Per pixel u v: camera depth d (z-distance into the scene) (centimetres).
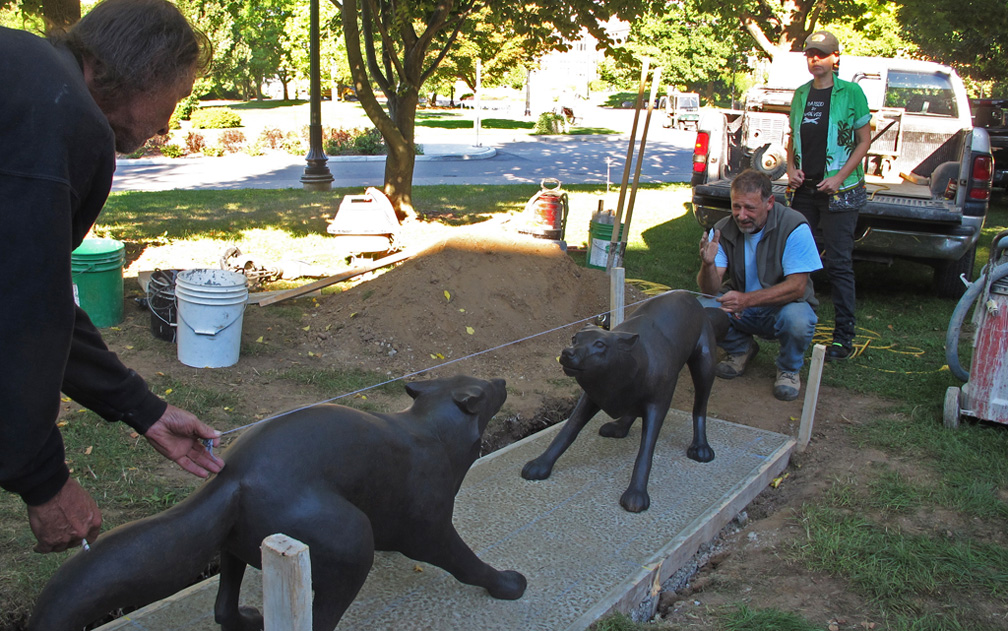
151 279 573
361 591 289
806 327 509
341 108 4466
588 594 292
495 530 338
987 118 1700
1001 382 448
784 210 496
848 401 525
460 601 285
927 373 567
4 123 142
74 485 169
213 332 512
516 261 657
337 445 209
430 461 237
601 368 330
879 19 2186
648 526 345
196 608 272
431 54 1251
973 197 720
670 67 3628
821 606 300
